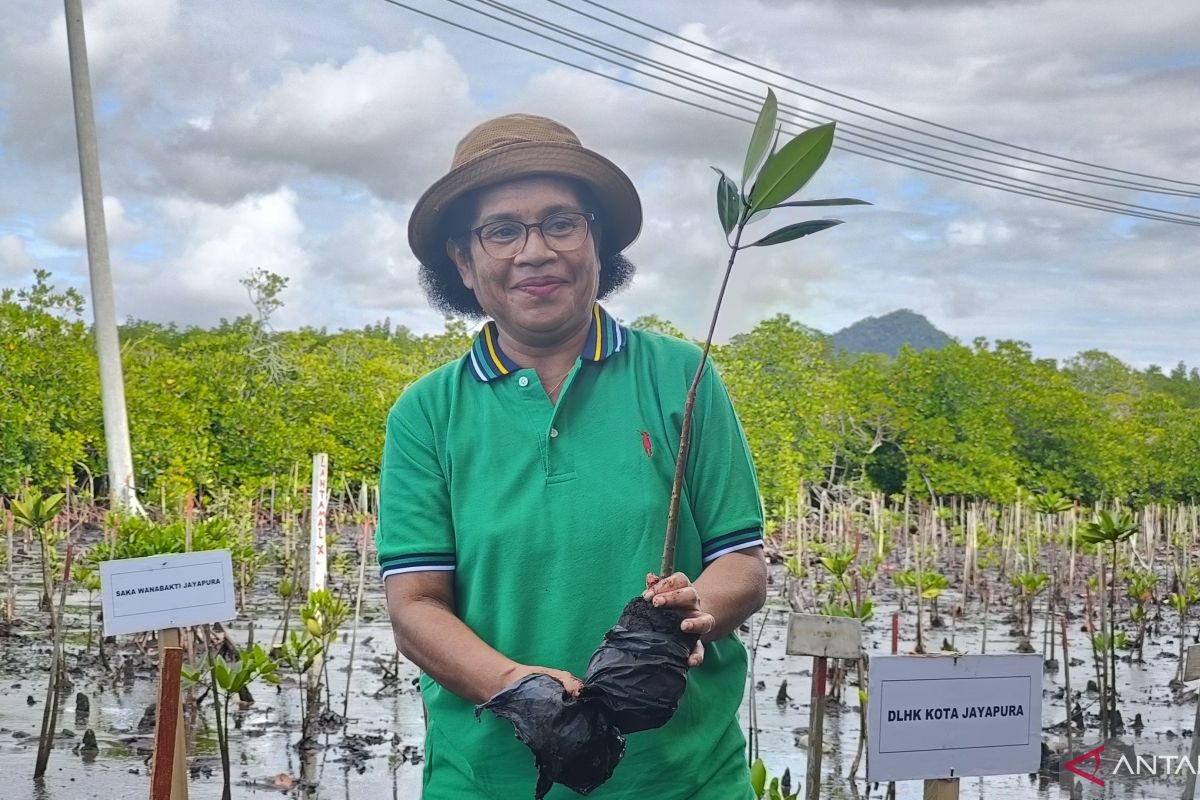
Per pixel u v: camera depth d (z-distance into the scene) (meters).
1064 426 30.17
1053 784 7.14
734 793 2.67
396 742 7.64
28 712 8.20
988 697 3.45
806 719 8.59
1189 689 10.26
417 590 2.68
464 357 2.83
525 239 2.63
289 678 9.48
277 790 6.60
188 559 5.25
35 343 18.48
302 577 14.34
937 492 26.98
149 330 31.02
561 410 2.66
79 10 14.33
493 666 2.47
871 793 6.84
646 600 2.29
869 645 11.79
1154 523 23.48
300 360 23.55
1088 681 10.29
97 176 13.98
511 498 2.64
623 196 2.76
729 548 2.66
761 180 2.01
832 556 8.12
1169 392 56.34
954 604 14.81
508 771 2.60
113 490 13.73
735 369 20.02
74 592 13.52
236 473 20.73
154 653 10.10
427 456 2.76
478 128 2.74
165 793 3.09
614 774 2.54
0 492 17.61
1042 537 19.73
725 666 2.74
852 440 25.94
